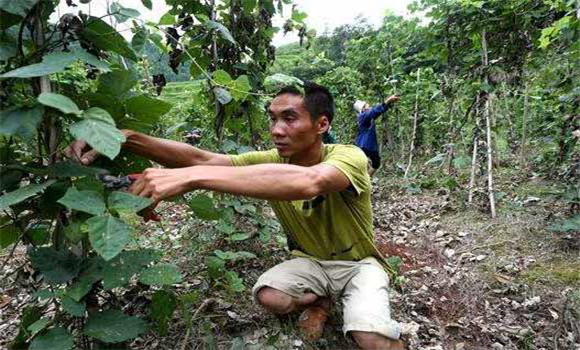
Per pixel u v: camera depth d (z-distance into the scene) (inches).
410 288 113.9
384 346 77.1
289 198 64.1
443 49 190.4
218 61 118.3
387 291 85.1
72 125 46.8
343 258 92.0
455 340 93.6
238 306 95.1
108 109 59.3
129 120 62.9
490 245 140.8
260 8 120.5
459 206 179.9
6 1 48.6
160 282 53.4
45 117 56.3
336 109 310.2
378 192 224.2
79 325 59.4
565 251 131.1
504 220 157.9
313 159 87.0
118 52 60.7
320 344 86.5
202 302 92.4
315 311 90.6
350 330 78.5
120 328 53.4
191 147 80.6
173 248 116.2
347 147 83.9
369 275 85.8
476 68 182.4
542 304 106.0
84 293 51.3
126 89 58.1
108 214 47.9
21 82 57.2
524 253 133.3
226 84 88.6
